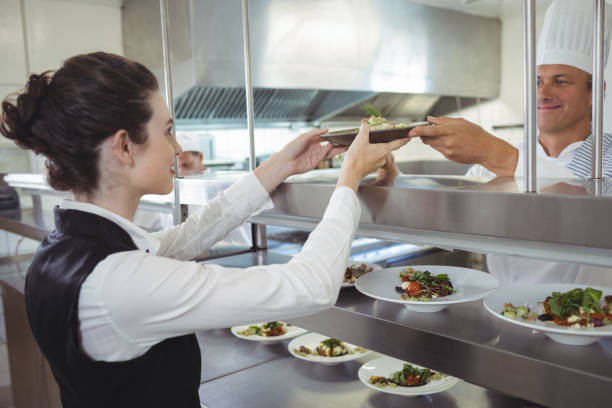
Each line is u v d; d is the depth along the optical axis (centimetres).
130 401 78
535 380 68
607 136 162
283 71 371
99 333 72
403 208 82
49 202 303
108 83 74
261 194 105
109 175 79
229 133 427
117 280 70
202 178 130
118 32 390
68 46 368
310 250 77
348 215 80
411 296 92
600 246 61
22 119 76
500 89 488
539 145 177
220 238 108
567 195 64
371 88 419
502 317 78
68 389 81
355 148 85
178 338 86
